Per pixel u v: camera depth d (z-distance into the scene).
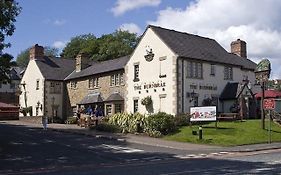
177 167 18.17
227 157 22.47
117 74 47.91
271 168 17.17
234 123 36.94
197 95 41.25
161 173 16.23
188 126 36.09
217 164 19.00
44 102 57.19
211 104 42.00
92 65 56.34
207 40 47.88
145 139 31.92
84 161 21.92
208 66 43.06
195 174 15.70
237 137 31.48
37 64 59.78
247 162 19.64
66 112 57.72
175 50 40.59
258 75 35.38
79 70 56.75
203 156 23.34
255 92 47.16
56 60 62.72
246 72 47.75
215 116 34.03
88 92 52.94
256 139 31.44
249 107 43.97
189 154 24.44
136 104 43.88
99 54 80.50
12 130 38.19
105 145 28.62
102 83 50.31
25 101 62.28
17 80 83.25
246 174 15.39
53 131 38.16
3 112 56.88
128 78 45.16
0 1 24.78
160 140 31.48
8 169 19.28
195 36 46.88
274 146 28.25
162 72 41.22
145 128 35.00
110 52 79.19
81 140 31.38
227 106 43.12
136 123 35.75
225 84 44.66
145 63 43.22
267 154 23.72
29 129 39.72
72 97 56.69
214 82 43.41
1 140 30.66
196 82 41.41
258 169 16.88
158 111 38.88
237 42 53.22
